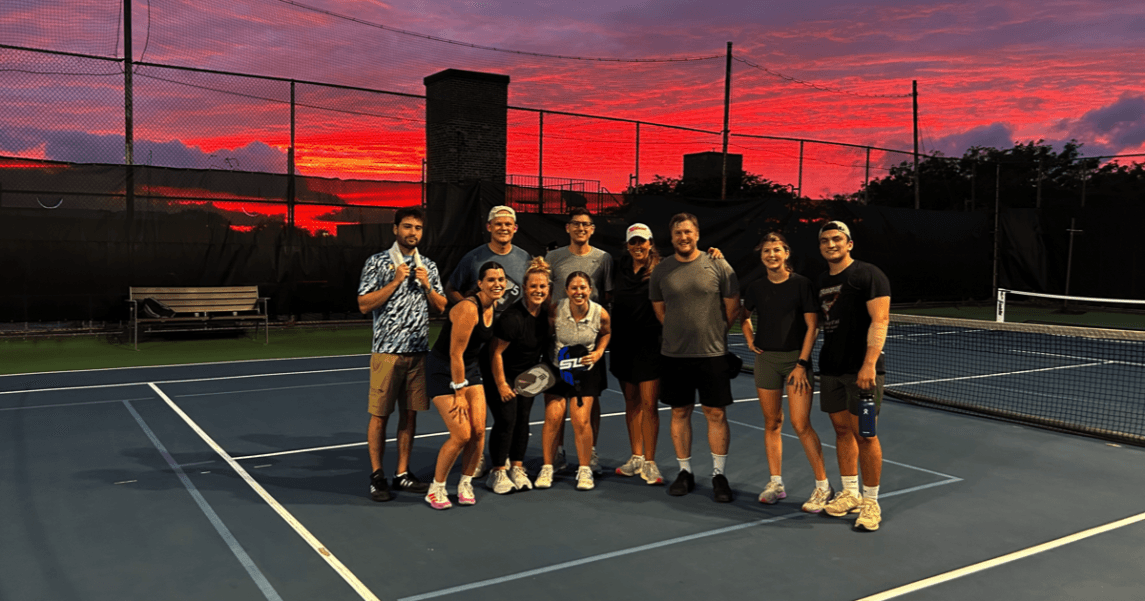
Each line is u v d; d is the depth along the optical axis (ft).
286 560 14.51
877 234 72.02
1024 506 18.10
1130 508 17.99
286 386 33.47
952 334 59.00
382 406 18.39
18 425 25.58
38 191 43.98
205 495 18.43
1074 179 84.07
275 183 50.57
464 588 13.33
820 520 17.11
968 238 78.02
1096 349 49.47
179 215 47.88
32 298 43.98
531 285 18.39
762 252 17.49
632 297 19.52
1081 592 13.35
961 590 13.39
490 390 18.83
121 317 46.39
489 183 56.44
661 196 61.21
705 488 19.48
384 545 15.34
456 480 20.13
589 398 19.27
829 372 16.78
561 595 13.08
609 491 19.25
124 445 23.11
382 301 18.02
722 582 13.67
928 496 18.86
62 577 13.66
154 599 12.80
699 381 18.35
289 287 51.13
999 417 27.73
